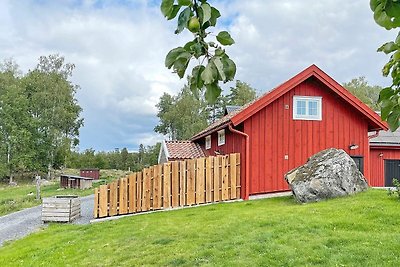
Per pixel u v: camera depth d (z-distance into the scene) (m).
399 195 10.22
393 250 6.27
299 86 14.65
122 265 6.90
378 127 15.25
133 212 13.05
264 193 14.01
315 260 6.08
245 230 8.09
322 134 14.76
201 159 13.46
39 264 7.55
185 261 6.64
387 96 1.76
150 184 13.19
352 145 14.87
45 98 41.59
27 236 11.02
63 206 13.22
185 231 8.66
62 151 43.03
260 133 14.14
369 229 7.61
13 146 40.22
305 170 12.22
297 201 11.52
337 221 8.16
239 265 6.13
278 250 6.61
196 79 1.52
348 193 11.41
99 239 9.04
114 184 13.03
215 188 13.51
